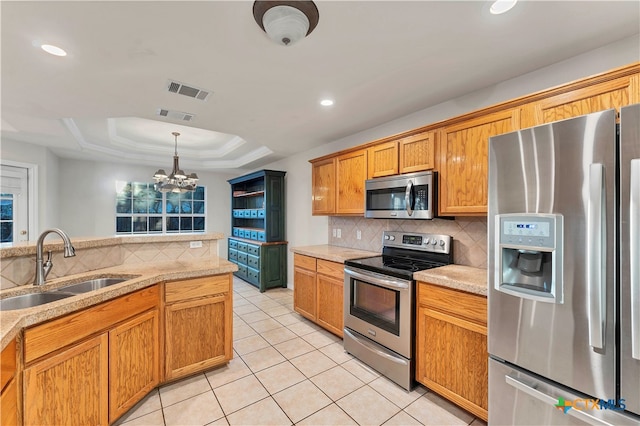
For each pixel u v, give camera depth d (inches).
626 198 44.3
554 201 51.9
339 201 131.5
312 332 126.6
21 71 79.6
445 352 77.0
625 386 45.0
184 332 88.7
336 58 74.8
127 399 73.1
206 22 60.2
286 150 179.3
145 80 85.8
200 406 78.0
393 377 88.5
